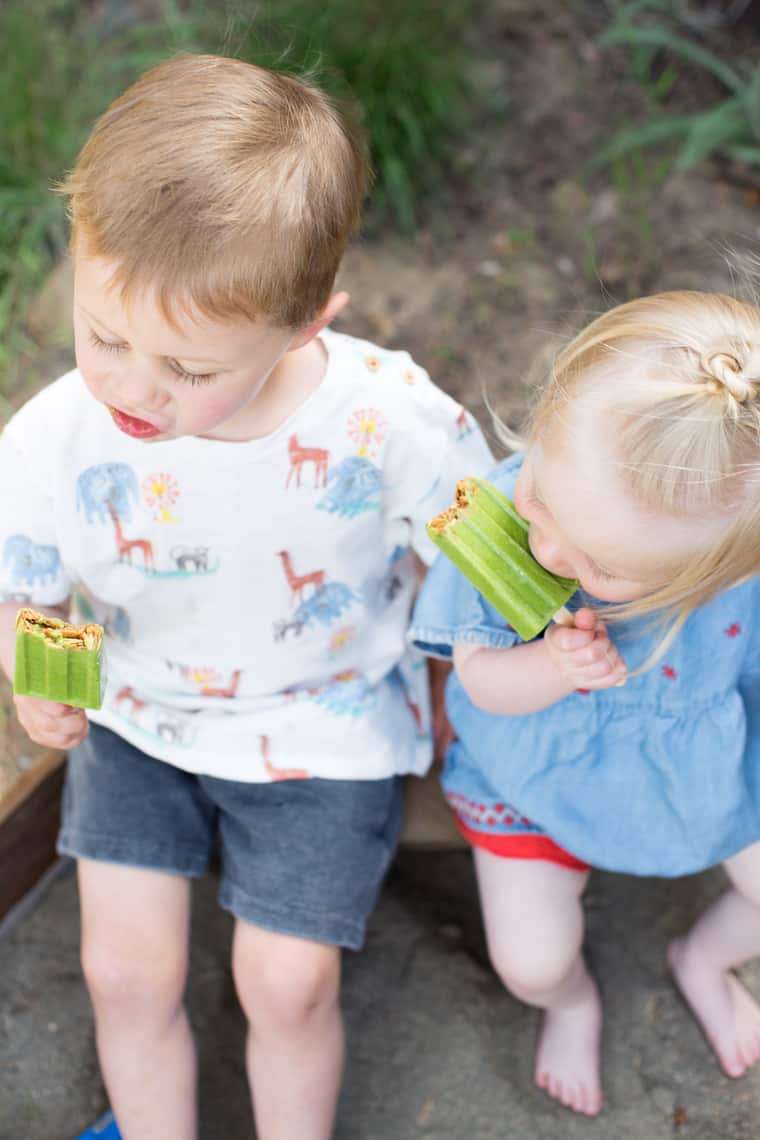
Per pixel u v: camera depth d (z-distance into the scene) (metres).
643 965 1.82
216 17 2.63
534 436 1.23
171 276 1.10
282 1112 1.48
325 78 2.27
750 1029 1.72
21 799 1.69
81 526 1.41
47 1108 1.66
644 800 1.47
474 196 2.63
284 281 1.15
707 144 2.62
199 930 1.83
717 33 2.91
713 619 1.37
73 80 2.72
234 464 1.36
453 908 1.88
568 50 2.89
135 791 1.51
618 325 1.21
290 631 1.49
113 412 1.23
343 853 1.49
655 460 1.11
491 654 1.39
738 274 2.43
